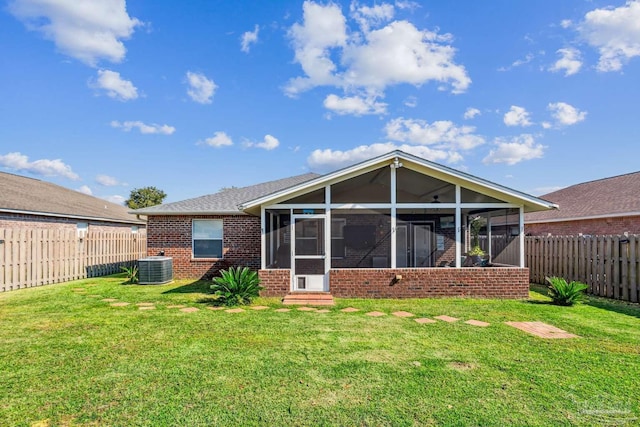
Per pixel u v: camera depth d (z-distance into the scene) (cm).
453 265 1073
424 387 444
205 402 409
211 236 1587
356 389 439
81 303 984
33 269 1313
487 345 604
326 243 1077
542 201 1040
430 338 644
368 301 1002
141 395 425
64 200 2197
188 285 1351
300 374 483
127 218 2569
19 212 1630
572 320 772
